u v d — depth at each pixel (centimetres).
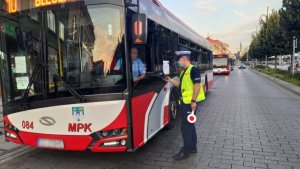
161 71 626
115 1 436
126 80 438
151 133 547
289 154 545
